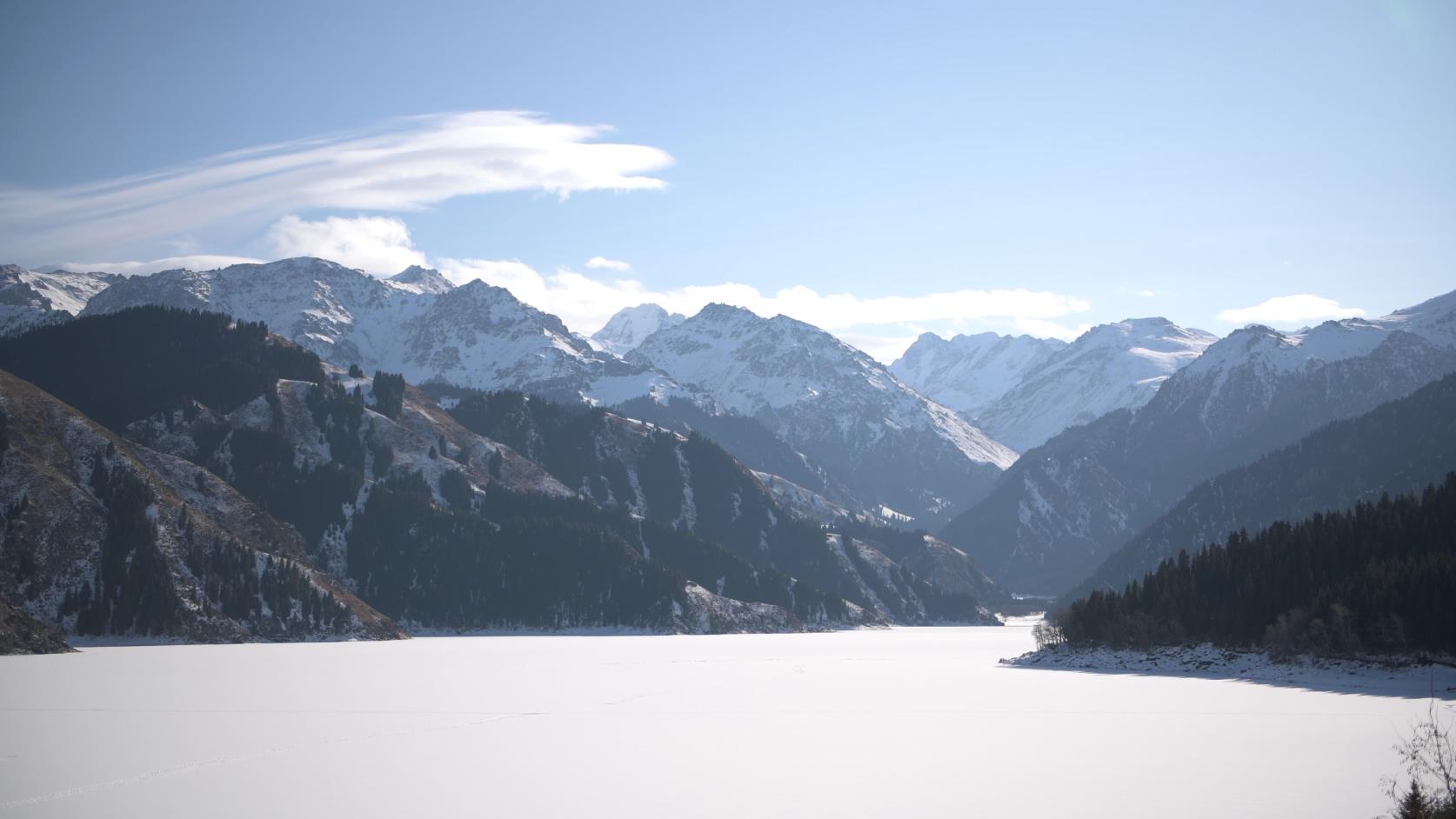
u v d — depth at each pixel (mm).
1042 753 100000
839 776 89562
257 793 81812
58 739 104188
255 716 120375
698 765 93750
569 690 149750
